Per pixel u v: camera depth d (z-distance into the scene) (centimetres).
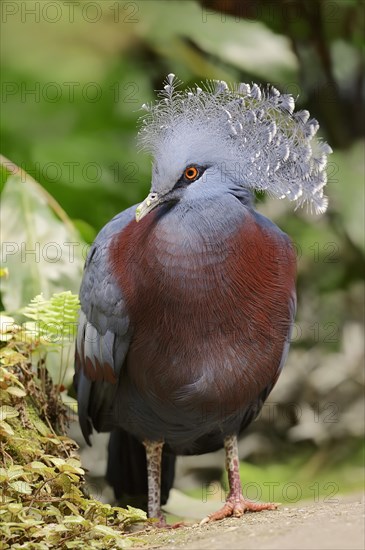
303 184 920
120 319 915
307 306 1620
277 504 917
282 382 1582
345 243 1572
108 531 713
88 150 1562
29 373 920
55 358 1046
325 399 1576
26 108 1625
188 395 911
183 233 864
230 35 1445
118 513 827
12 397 889
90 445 1047
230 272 870
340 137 1642
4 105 1622
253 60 1448
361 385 1577
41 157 1541
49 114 1627
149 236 881
